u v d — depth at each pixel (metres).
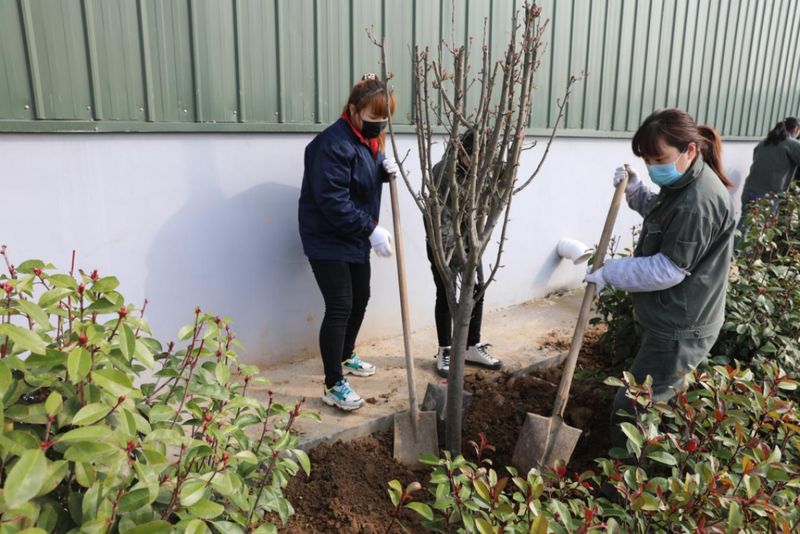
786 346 3.00
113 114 2.82
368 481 2.67
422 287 4.29
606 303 3.45
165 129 2.96
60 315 1.64
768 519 2.02
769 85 7.30
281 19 3.24
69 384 1.53
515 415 3.19
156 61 2.89
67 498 1.54
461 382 2.73
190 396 1.90
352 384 3.45
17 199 2.65
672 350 2.49
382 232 3.02
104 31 2.73
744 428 2.37
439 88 2.29
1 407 1.30
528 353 3.92
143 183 2.98
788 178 6.54
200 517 1.53
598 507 2.04
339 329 3.09
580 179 5.25
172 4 2.89
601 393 3.26
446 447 2.84
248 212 3.35
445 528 2.21
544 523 1.80
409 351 2.92
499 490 2.04
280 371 3.58
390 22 3.67
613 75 5.23
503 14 4.23
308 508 2.49
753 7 6.56
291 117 3.38
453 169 2.34
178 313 3.21
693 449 2.17
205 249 3.24
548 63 4.68
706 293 2.41
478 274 3.45
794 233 4.29
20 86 2.56
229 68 3.12
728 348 3.20
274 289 3.54
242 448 1.88
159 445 1.69
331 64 3.47
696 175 2.31
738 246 3.74
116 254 2.96
